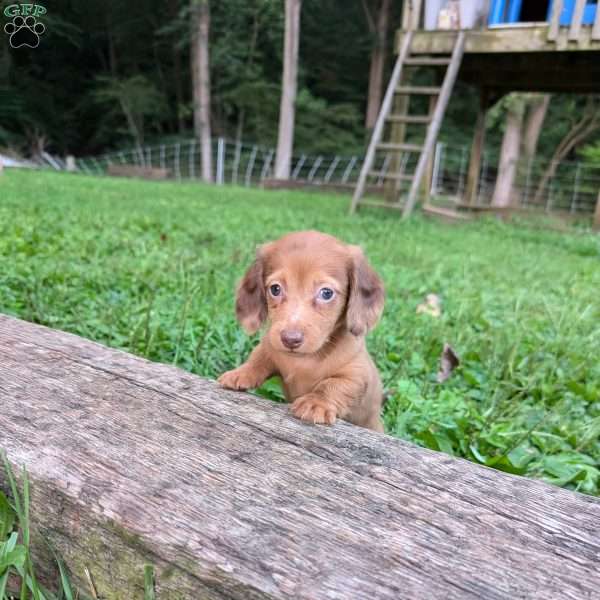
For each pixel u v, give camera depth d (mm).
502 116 5305
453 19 2131
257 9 6309
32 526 299
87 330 691
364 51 7301
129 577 268
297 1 4840
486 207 2963
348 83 7574
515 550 247
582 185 4902
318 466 304
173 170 6078
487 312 1017
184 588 250
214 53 6332
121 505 271
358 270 488
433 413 581
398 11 7223
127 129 6770
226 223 1790
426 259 1490
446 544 250
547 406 688
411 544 249
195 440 325
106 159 6203
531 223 2777
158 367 420
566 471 508
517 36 2018
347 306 482
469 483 293
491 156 5766
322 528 257
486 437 561
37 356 416
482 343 815
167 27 5867
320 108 6695
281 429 345
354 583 229
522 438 550
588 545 252
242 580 234
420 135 6312
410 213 2318
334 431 349
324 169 6426
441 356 752
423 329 862
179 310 783
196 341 690
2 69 5855
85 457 303
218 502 273
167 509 268
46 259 1043
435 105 2404
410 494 282
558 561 242
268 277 486
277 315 459
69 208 1831
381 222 2156
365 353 500
